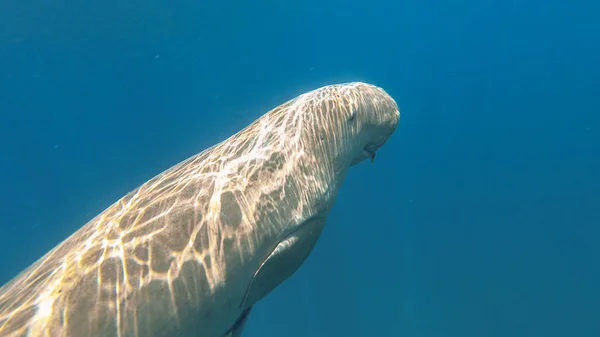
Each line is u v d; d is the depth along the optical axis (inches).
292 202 139.5
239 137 153.6
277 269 138.1
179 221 115.3
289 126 156.6
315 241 154.3
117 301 96.8
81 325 91.4
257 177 134.8
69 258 105.9
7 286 111.0
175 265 107.2
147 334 97.8
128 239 109.7
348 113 175.0
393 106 200.2
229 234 119.5
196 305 107.9
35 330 89.4
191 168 140.5
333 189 161.8
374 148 200.5
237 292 122.1
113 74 797.2
